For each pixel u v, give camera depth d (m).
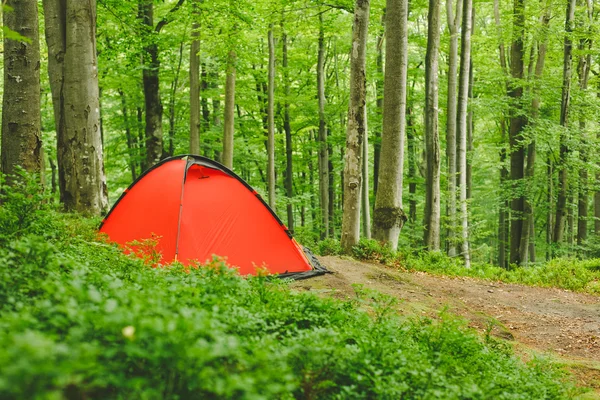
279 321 4.58
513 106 22.44
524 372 6.11
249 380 2.38
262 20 17.17
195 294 3.93
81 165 11.54
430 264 15.28
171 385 2.57
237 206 10.04
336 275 10.89
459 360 5.64
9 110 10.07
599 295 14.30
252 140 26.72
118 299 3.20
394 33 14.42
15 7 10.01
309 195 26.11
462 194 19.69
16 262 3.97
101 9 17.41
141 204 9.75
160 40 18.61
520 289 13.99
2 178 6.02
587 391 6.20
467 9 19.09
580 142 21.84
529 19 21.48
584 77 23.88
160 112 20.00
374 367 3.64
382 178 15.03
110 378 2.38
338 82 31.41
